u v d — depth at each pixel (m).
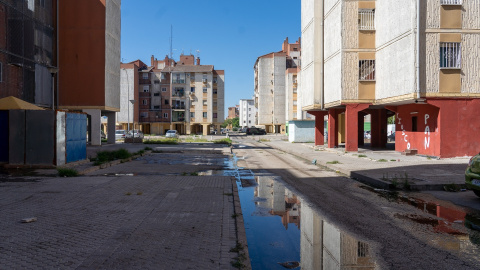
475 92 17.72
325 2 26.27
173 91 74.12
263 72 85.12
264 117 85.56
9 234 4.78
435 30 17.66
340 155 21.06
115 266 3.67
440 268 4.02
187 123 74.12
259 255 4.67
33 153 12.55
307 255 4.61
